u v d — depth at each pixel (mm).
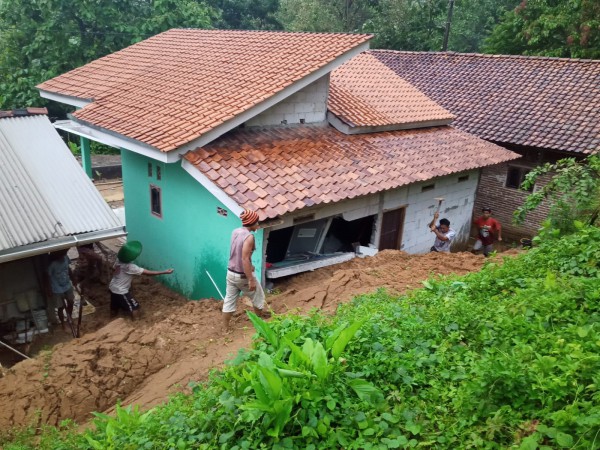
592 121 14375
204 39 14602
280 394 3748
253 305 6996
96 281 10883
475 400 3904
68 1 20219
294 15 31719
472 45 34938
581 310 5047
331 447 3678
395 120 12211
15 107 20641
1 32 21625
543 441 3465
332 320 5777
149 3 22656
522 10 22359
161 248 11195
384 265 9023
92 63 15164
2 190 7816
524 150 14992
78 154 21031
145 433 4203
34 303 8562
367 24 27891
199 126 9055
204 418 4113
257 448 3738
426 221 12180
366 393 4066
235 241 6539
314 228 9945
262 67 10992
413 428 3764
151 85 11859
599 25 19312
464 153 12438
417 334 4973
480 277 6547
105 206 8156
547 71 17156
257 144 9672
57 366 6188
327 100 11297
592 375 3781
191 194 9797
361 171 9969
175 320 7320
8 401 5738
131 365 6383
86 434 4652
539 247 7281
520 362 4098
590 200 8758
